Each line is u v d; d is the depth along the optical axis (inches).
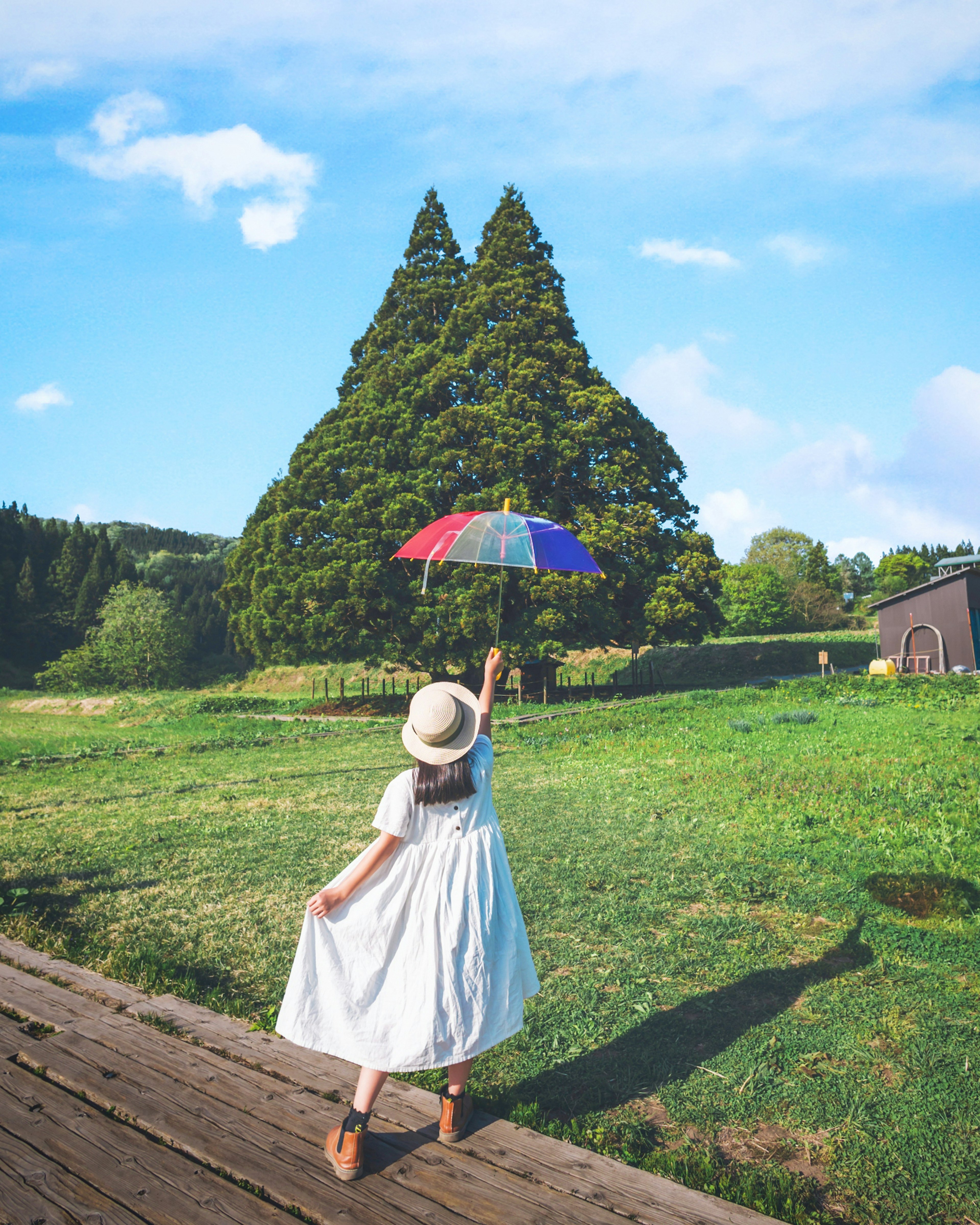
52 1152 101.8
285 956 191.5
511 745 606.5
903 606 1142.3
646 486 1082.1
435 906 101.1
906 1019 147.2
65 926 223.0
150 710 1225.4
